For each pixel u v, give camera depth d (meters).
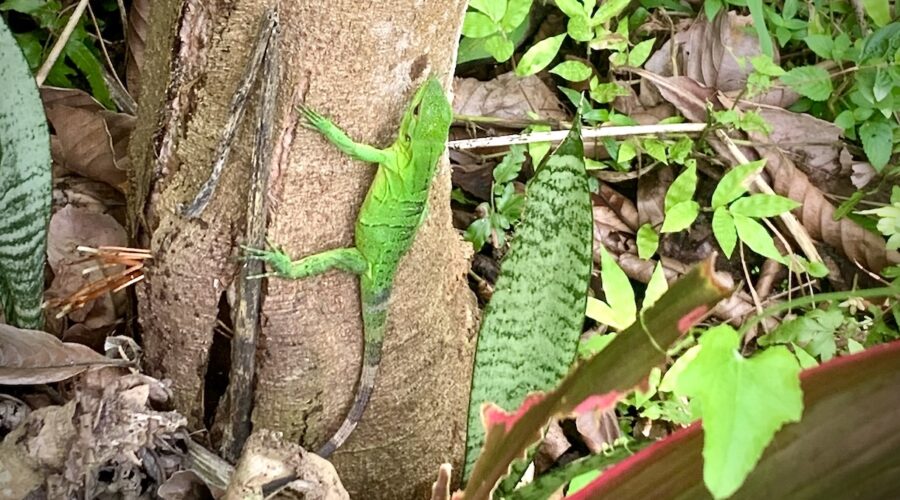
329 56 0.61
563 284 0.64
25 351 0.66
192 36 0.62
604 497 0.47
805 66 1.12
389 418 0.75
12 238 0.66
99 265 0.73
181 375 0.70
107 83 0.91
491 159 1.09
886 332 0.98
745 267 1.04
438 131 0.65
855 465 0.43
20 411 0.66
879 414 0.43
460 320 0.79
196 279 0.67
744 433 0.38
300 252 0.67
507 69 1.18
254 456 0.63
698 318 0.44
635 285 1.08
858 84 1.09
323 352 0.70
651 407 0.89
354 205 0.67
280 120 0.63
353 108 0.63
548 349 0.65
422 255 0.72
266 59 0.60
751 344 1.04
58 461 0.64
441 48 0.65
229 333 0.70
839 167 1.12
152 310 0.70
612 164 1.11
